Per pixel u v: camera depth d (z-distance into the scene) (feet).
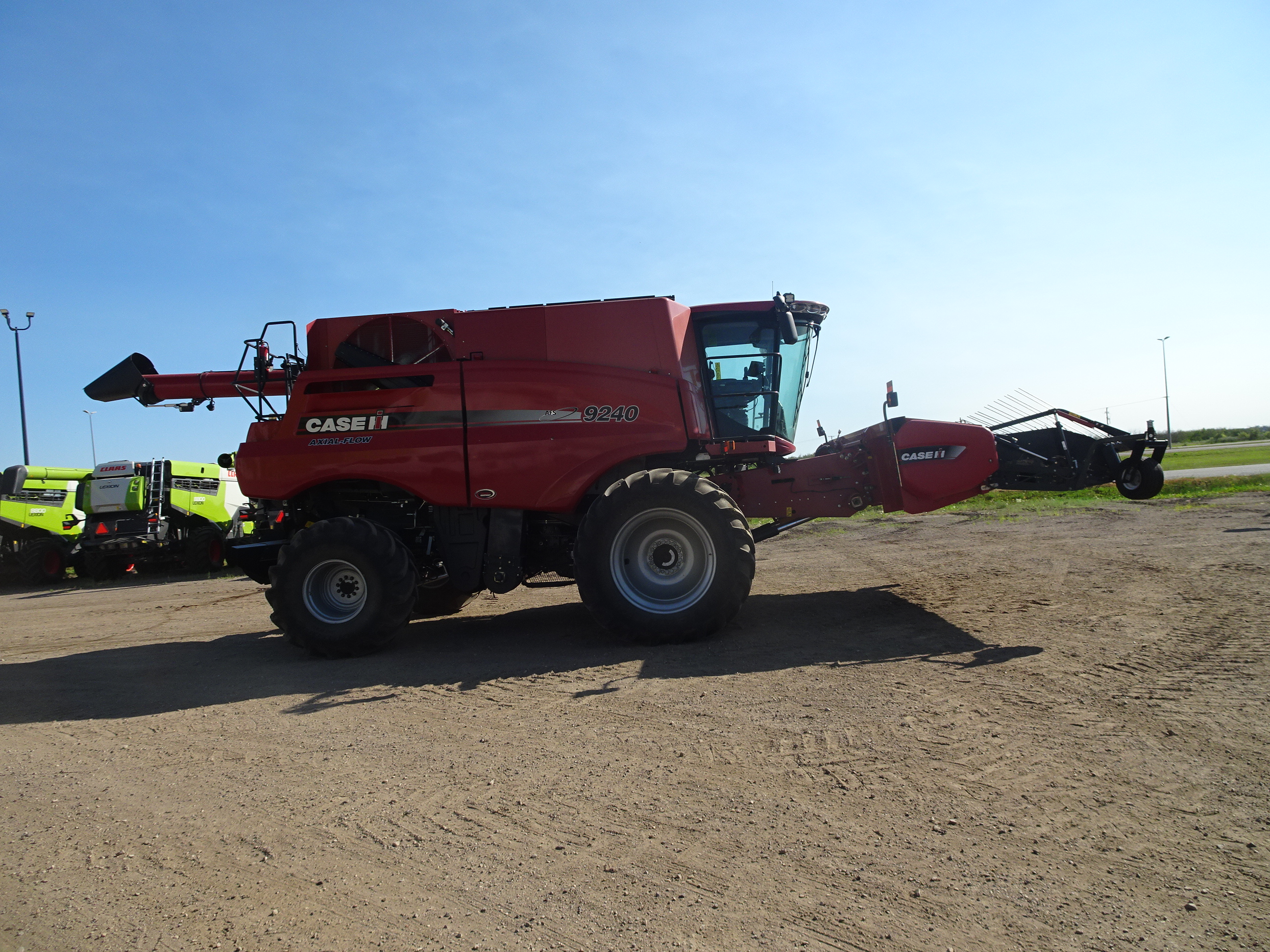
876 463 23.65
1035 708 13.08
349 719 15.17
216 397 26.12
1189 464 91.40
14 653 25.39
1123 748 11.21
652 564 20.43
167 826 10.68
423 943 7.68
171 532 55.77
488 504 21.56
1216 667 14.64
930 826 9.37
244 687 18.42
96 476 53.88
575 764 12.05
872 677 15.61
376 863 9.32
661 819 10.01
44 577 54.70
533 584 23.32
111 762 13.39
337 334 23.17
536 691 16.35
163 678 19.92
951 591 24.79
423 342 23.13
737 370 23.56
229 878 9.14
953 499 23.45
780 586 28.30
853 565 32.55
